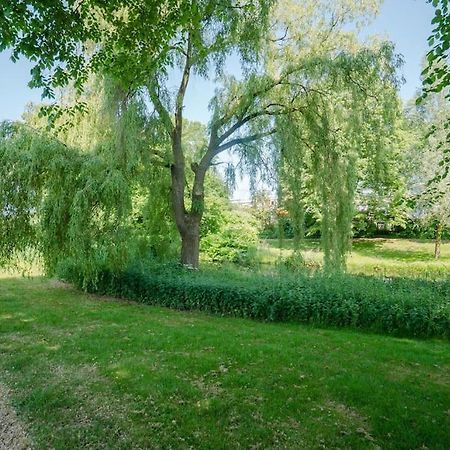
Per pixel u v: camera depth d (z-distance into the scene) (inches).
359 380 180.7
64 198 330.6
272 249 579.2
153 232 457.7
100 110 378.0
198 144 502.0
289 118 409.1
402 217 805.2
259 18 387.2
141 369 192.2
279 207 436.5
